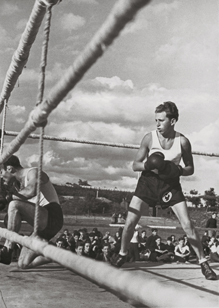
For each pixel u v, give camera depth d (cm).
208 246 1117
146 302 72
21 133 219
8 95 349
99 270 90
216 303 69
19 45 242
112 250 867
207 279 333
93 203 3153
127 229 352
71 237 1063
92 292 260
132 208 351
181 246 999
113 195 3338
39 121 174
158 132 355
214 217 1362
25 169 345
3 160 303
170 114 345
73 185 3594
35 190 330
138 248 979
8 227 324
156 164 330
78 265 102
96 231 1212
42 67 175
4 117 380
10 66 277
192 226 345
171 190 346
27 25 213
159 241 1034
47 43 170
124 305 225
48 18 167
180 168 343
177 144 354
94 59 92
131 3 66
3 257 310
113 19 73
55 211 343
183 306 65
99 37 82
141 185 350
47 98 144
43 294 247
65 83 117
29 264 335
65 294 249
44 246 144
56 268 353
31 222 339
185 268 398
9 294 242
